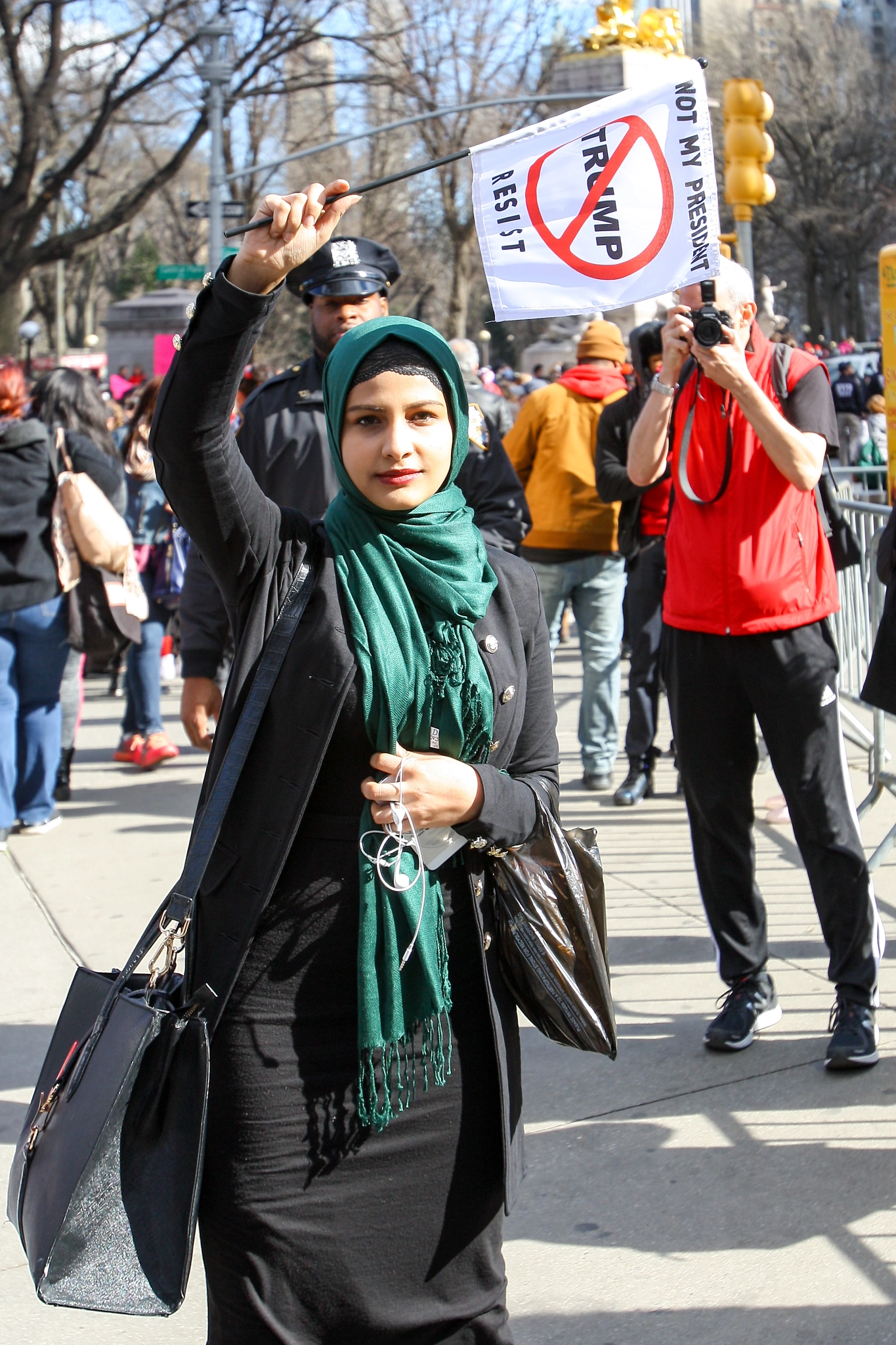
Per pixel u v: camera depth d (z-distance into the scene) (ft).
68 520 19.44
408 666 6.08
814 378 12.01
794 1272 8.98
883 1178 10.03
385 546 6.23
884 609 11.85
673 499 12.23
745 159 23.45
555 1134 10.92
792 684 11.69
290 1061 5.97
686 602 11.94
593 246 8.02
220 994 5.94
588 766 21.86
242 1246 5.91
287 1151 5.93
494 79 104.83
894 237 168.14
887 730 23.40
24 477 19.21
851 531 12.43
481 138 106.11
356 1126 6.02
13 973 14.99
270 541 6.23
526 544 21.57
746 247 23.88
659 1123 11.02
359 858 6.06
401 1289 6.13
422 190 119.65
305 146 103.24
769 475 11.69
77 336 172.55
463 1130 6.23
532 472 21.74
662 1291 8.85
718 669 11.90
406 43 98.12
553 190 7.96
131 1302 5.46
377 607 6.10
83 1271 5.48
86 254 124.36
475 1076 6.29
